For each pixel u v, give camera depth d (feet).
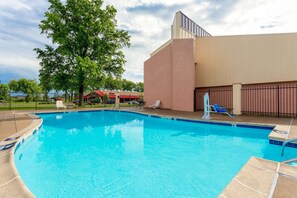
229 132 28.17
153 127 33.47
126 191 11.14
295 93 42.24
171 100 57.62
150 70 68.18
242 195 8.11
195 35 62.28
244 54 50.37
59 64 76.69
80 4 71.82
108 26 78.48
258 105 47.21
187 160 16.51
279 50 45.32
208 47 57.11
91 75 69.10
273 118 35.09
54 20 69.56
